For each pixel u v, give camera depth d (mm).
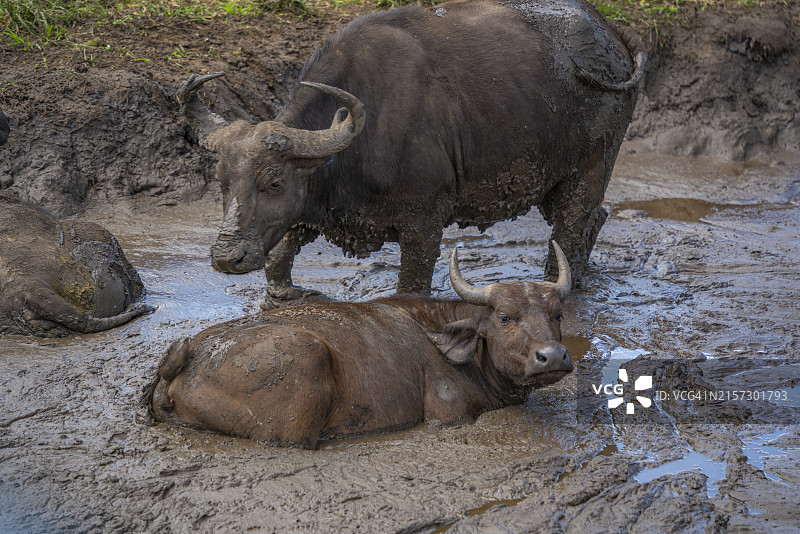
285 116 15914
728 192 28656
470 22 18031
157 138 24797
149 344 15719
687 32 34000
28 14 27547
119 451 11883
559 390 14883
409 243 17328
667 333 17531
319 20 30766
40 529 10141
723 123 32781
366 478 11484
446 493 11242
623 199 27688
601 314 18500
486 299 13258
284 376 12094
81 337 16047
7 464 11445
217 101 25438
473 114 17453
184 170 24922
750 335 17422
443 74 17219
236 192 14359
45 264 16344
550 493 11250
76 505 10648
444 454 12297
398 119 16609
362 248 17500
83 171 23922
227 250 14148
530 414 13820
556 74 18219
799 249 23094
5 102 23875
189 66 26516
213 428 12383
